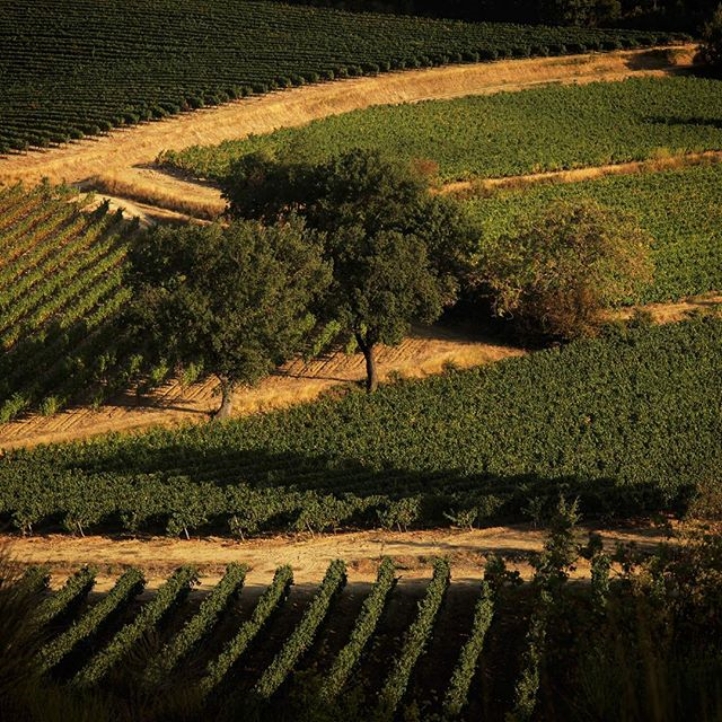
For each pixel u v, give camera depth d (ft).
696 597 128.88
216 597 269.64
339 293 487.61
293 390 490.49
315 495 373.61
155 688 197.26
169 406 479.41
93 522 366.63
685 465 405.18
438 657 256.32
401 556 327.06
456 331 560.20
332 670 229.25
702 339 543.39
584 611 122.72
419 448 425.69
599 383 494.18
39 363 499.92
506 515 372.99
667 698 88.48
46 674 203.51
